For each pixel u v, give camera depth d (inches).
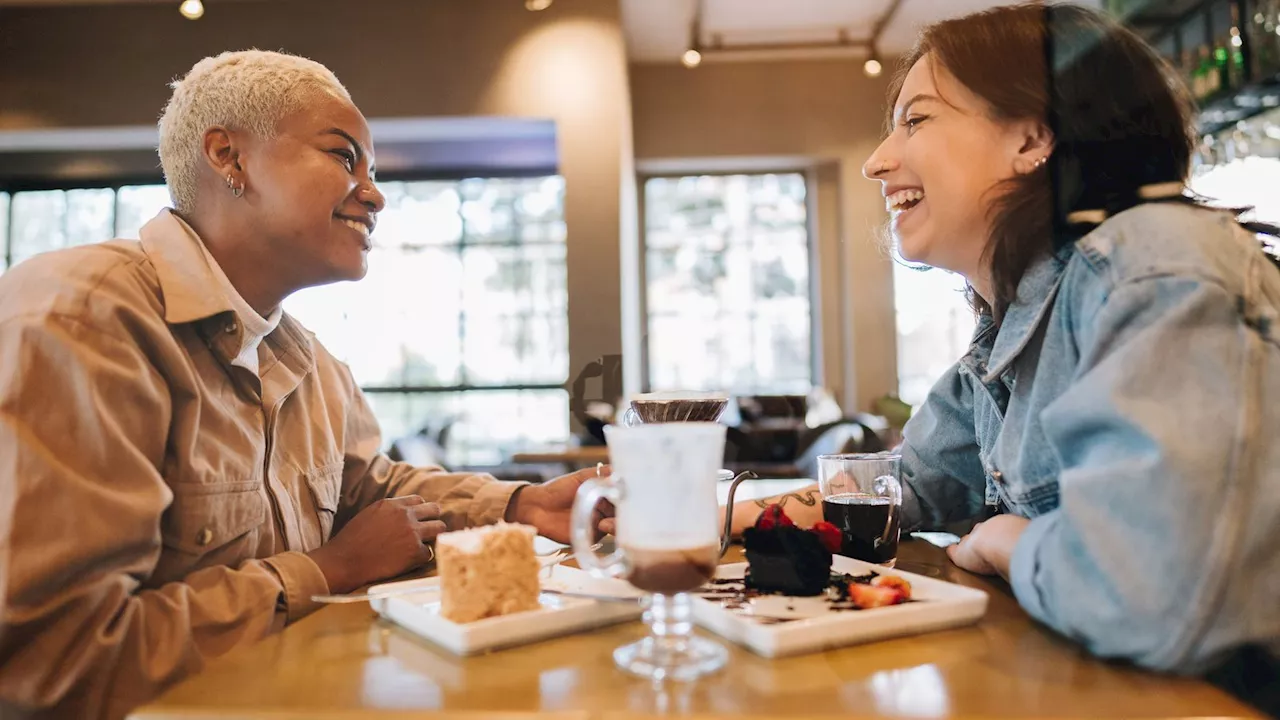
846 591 34.2
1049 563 28.9
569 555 45.5
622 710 23.0
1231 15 62.9
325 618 34.3
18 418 35.4
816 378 214.5
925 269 51.7
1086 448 30.3
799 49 190.2
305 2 172.1
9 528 33.8
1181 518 26.4
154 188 205.0
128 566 37.2
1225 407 27.7
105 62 170.6
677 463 26.6
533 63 172.4
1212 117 64.6
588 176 171.0
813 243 214.5
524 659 28.0
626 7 174.7
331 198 49.0
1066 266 36.8
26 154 199.3
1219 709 23.0
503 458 212.5
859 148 187.9
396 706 23.6
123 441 37.5
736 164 209.5
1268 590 26.5
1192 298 29.4
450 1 172.6
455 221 214.8
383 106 172.4
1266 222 38.0
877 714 22.5
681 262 221.5
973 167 39.7
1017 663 27.0
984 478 51.9
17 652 34.2
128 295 41.4
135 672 35.3
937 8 43.7
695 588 27.1
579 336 168.7
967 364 46.9
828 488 43.6
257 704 23.9
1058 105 37.4
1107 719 22.3
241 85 47.5
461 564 30.3
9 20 170.4
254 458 46.4
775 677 25.7
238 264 49.6
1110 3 53.4
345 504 59.9
